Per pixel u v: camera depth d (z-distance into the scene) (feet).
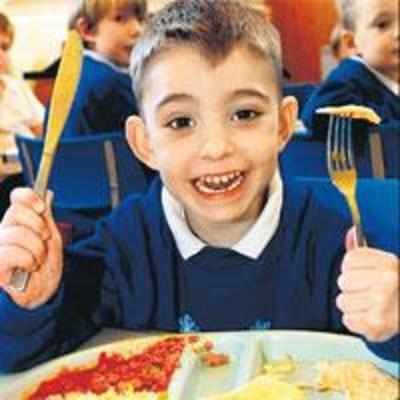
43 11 13.28
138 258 3.41
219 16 3.08
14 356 2.85
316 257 3.31
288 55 14.37
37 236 2.88
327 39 13.97
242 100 2.99
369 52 9.48
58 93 2.66
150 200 3.56
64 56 2.62
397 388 2.44
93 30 9.72
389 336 2.46
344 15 10.02
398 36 9.30
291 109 3.38
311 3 13.89
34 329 2.87
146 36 3.19
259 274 3.33
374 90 8.52
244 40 3.00
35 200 2.90
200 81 2.94
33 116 10.63
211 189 3.11
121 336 3.14
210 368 2.70
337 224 3.34
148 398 2.55
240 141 3.03
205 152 3.00
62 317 3.04
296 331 2.87
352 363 2.60
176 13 3.12
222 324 3.34
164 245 3.41
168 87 2.99
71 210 7.28
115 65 9.77
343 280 2.52
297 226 3.35
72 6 12.91
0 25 11.42
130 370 2.69
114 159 7.09
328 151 2.70
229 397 2.45
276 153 3.21
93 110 8.68
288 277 3.32
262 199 3.32
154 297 3.38
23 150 7.50
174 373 2.66
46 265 2.92
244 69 2.97
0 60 11.07
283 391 2.47
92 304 3.23
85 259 3.34
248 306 3.34
